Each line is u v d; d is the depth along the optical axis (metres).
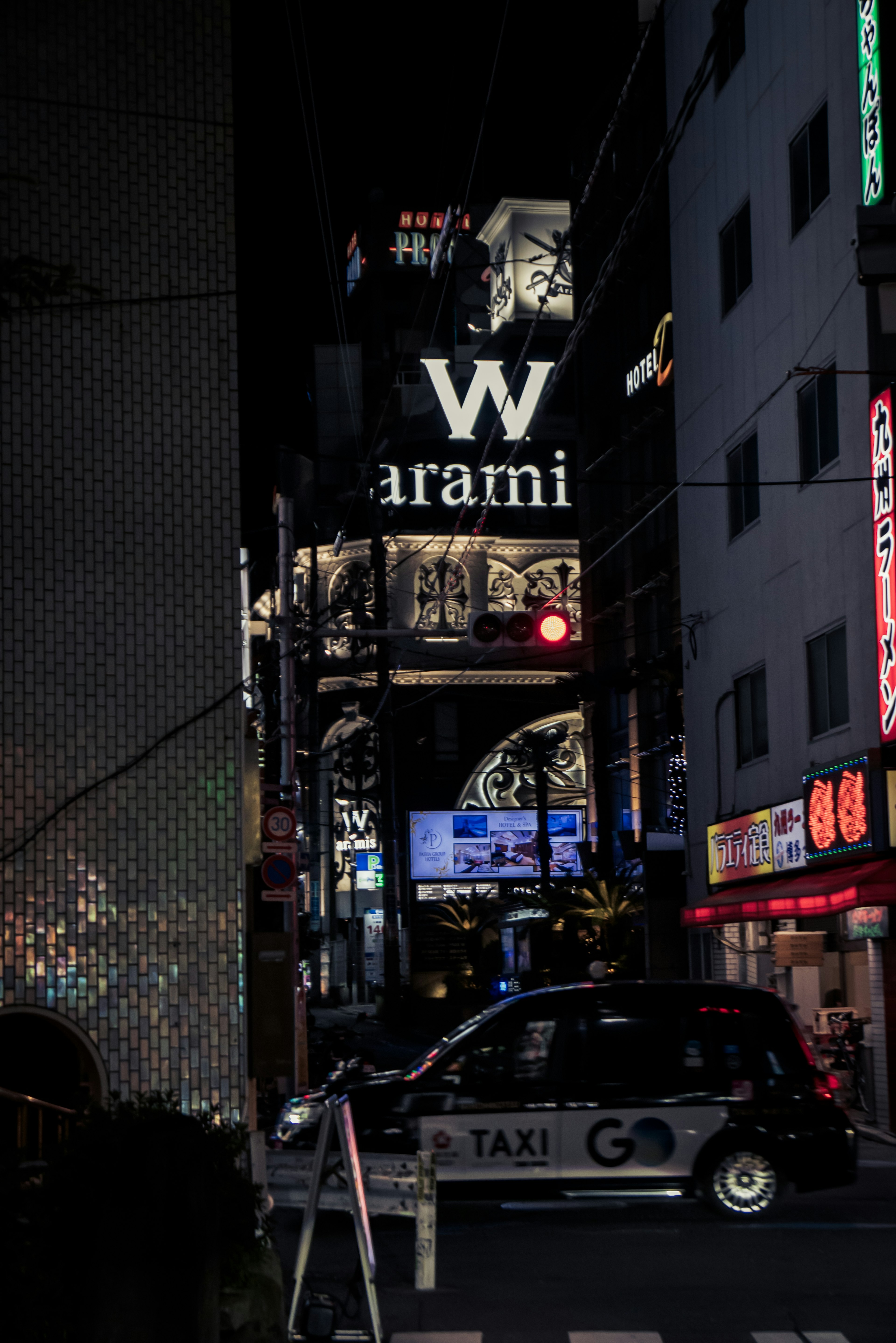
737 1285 8.85
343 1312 7.70
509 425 74.00
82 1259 5.29
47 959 7.77
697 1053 11.44
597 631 55.00
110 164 8.44
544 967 51.28
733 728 25.48
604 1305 8.32
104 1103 7.68
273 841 18.41
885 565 18.03
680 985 11.70
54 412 8.21
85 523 8.18
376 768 71.50
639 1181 11.16
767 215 23.80
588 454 55.56
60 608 8.09
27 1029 8.67
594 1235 10.78
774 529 23.42
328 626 64.69
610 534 53.88
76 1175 5.38
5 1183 5.23
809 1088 11.41
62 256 8.30
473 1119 11.19
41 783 7.91
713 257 26.78
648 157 47.84
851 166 20.11
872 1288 8.75
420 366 76.00
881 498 18.17
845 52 20.31
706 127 27.19
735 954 25.95
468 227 86.00
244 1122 7.82
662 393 48.28
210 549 8.30
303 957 27.53
